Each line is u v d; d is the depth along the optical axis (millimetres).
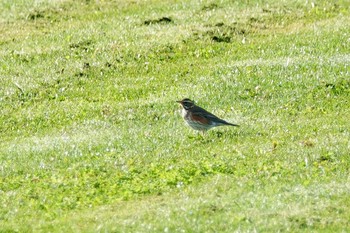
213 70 25359
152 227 14047
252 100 22797
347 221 14039
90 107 23078
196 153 18328
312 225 13922
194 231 13828
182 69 25891
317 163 17062
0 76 25797
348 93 22766
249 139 19312
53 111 23000
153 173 17047
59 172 17672
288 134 19516
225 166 17125
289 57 25969
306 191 15367
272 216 14297
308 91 22922
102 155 18766
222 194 15578
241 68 25062
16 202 15812
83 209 15320
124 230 14023
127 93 24297
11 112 23219
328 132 19547
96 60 26859
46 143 20125
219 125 19672
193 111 19625
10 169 18078
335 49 26328
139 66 26391
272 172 16656
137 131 20734
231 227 13898
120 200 15656
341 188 15477
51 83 25250
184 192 15781
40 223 14648
